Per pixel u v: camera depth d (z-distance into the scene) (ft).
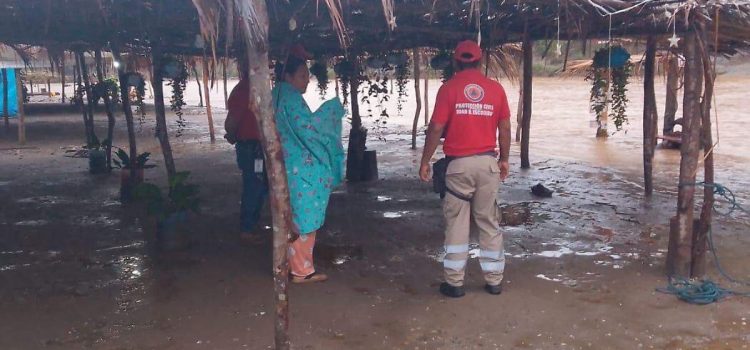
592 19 16.57
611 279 17.19
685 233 16.89
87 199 28.32
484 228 15.99
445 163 15.66
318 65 34.65
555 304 15.56
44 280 17.69
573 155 40.47
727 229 21.97
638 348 13.25
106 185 31.71
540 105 73.56
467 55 15.25
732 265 18.11
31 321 14.89
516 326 14.37
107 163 35.47
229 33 11.00
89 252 20.27
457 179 15.39
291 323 14.62
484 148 15.19
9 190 30.60
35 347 13.56
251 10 10.43
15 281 17.62
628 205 26.17
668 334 13.85
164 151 22.06
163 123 22.03
